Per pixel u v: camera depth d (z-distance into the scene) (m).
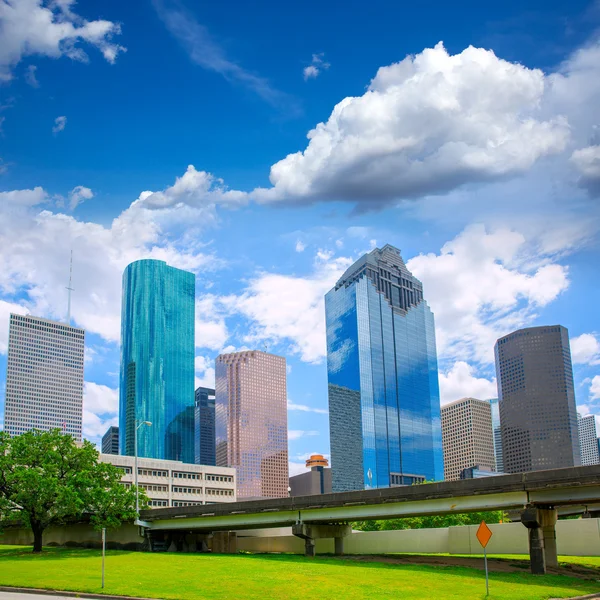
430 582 60.00
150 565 74.56
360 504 84.56
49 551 94.38
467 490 75.50
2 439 100.44
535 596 53.66
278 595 53.66
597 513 97.38
